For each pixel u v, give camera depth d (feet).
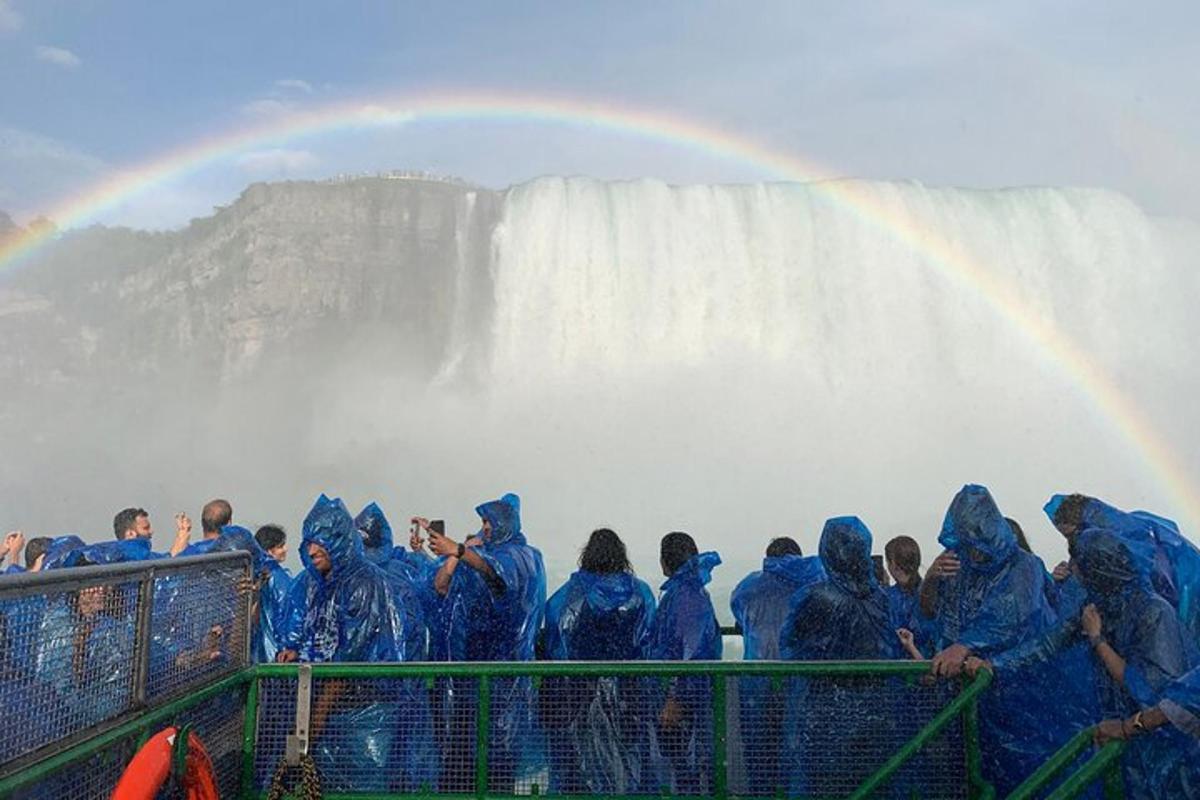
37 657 7.82
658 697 11.39
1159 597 9.96
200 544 15.57
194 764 8.79
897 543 15.01
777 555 15.10
